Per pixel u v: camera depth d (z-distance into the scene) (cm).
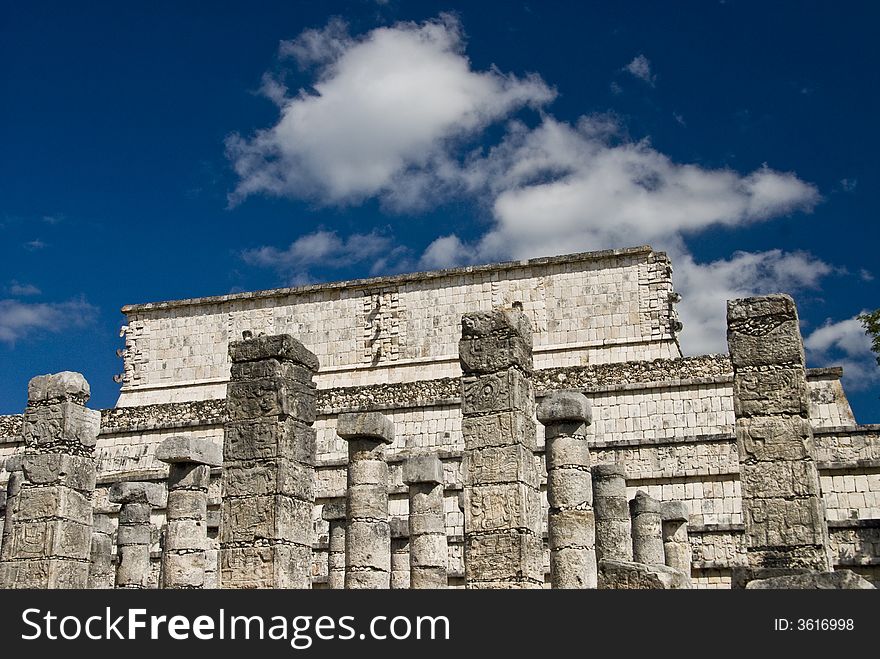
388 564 2600
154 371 4950
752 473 1992
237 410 2156
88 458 2448
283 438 2108
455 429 4081
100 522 3512
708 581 3344
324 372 4706
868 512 3338
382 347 4669
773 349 2044
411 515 2881
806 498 1947
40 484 2375
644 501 3016
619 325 4400
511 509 1992
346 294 4806
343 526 3206
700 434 3784
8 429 4644
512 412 2045
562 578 2300
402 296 4722
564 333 4453
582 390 3991
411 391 4216
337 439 4194
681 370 3919
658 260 4434
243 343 2203
